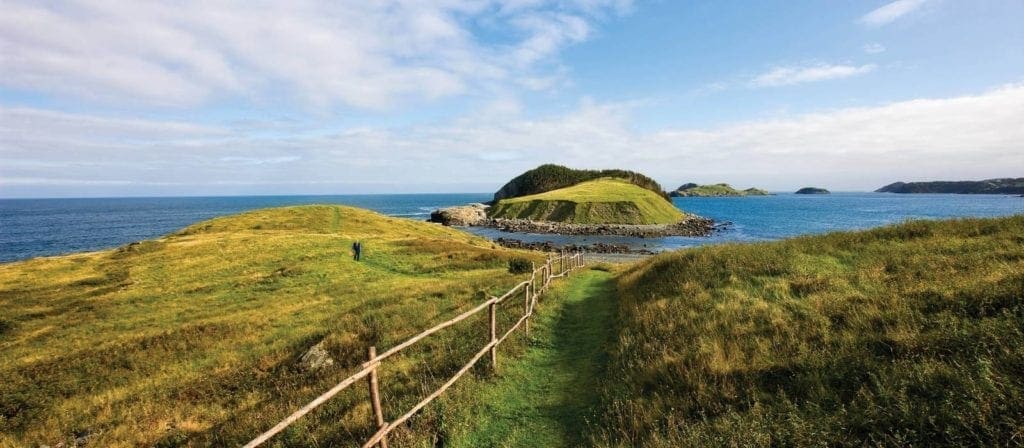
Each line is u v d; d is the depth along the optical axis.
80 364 18.02
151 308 31.17
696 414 6.63
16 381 16.61
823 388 6.32
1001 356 5.74
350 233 68.62
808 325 8.70
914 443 4.76
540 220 125.25
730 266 14.72
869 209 167.75
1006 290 7.91
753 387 6.79
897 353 6.86
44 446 11.23
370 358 6.57
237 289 35.25
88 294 35.28
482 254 45.12
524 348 11.62
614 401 7.36
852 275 11.80
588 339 12.54
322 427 8.15
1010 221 15.19
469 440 7.13
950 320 7.34
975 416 4.76
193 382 14.67
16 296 35.31
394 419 7.57
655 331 10.48
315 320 22.59
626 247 75.19
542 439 7.09
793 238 19.30
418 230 84.94
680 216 134.50
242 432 9.05
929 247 13.54
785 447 5.28
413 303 20.88
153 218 187.12
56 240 108.88
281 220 78.81
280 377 13.46
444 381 9.04
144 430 10.95
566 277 26.70
